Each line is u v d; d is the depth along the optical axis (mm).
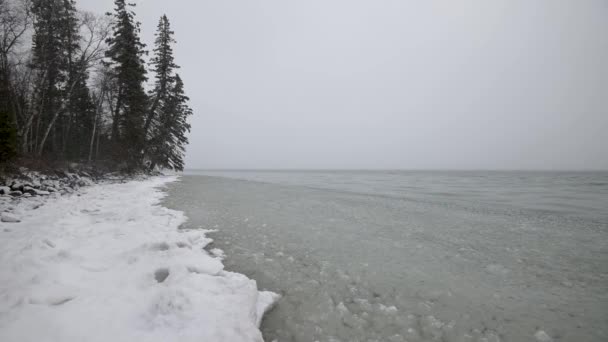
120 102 22000
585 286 3723
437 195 17453
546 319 2861
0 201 6945
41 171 11477
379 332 2520
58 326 1928
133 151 22266
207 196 12102
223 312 2391
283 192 15695
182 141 30719
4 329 1806
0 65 15734
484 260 4723
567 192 21391
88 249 3836
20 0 15883
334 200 12570
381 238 5988
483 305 3129
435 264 4449
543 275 4094
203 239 5094
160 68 26016
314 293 3252
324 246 5227
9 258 3025
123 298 2521
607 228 7859
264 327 2533
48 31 17750
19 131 15977
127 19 21656
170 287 2740
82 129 26156
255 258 4391
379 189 21953
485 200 15164
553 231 7309
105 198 9445
